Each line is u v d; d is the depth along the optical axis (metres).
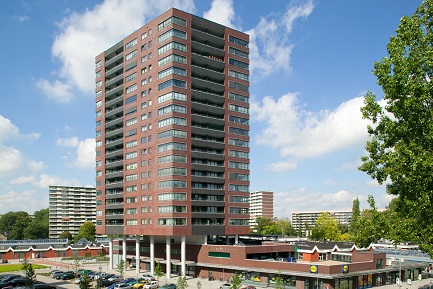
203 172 109.69
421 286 90.44
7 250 162.88
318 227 163.12
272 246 101.44
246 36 123.94
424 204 29.39
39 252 169.75
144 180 112.25
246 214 115.88
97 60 139.38
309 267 80.88
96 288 82.25
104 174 132.25
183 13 110.19
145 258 123.31
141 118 115.62
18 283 91.12
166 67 108.00
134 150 117.44
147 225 109.31
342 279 81.25
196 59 111.50
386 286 90.19
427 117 31.03
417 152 30.06
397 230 31.84
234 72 119.50
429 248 30.48
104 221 130.25
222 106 116.25
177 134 104.81
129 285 84.75
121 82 129.12
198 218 106.31
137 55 119.31
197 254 106.94
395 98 31.58
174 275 108.00
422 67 30.77
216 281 97.62
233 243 117.25
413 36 31.22
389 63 31.67
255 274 91.06
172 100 105.12
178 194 102.69
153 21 114.00
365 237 34.25
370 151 33.97
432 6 31.45
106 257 164.00
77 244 185.12
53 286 85.25
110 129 132.75
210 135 111.25
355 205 189.12
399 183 31.88
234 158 115.62
